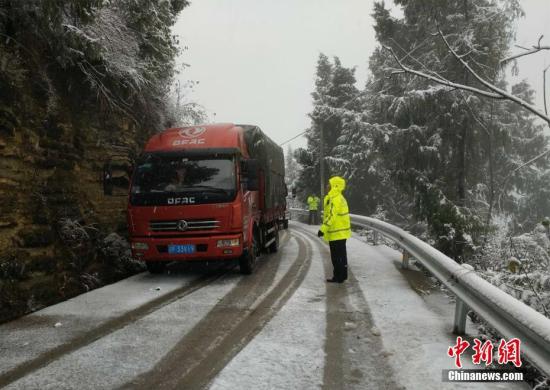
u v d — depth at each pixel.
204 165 7.89
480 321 5.29
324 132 32.38
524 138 25.03
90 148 8.69
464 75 13.89
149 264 8.35
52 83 7.43
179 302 6.19
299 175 33.28
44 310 5.75
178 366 3.84
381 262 9.90
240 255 7.77
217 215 7.59
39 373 3.69
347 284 7.42
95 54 7.41
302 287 7.18
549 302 5.25
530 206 25.41
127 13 8.96
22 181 6.41
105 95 8.55
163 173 7.92
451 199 15.01
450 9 14.35
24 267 6.07
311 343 4.43
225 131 8.57
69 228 7.43
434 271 5.98
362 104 29.36
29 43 6.84
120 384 3.48
